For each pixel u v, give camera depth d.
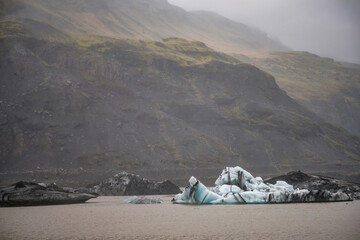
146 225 34.69
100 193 91.50
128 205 57.47
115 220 38.84
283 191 54.62
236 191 56.44
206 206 52.12
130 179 94.31
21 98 183.62
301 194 54.88
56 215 44.22
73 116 189.00
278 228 31.23
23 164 151.62
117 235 29.39
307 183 70.75
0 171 143.62
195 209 48.25
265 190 57.75
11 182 134.88
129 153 181.12
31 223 37.09
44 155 160.50
